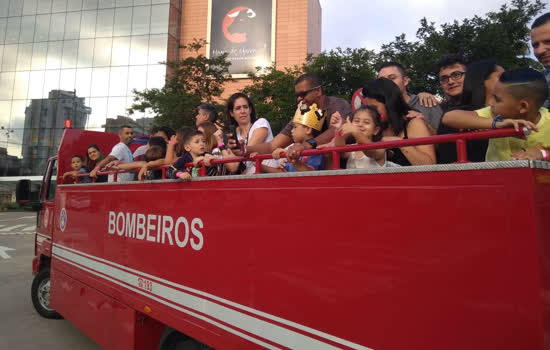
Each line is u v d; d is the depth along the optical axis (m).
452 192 1.38
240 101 3.66
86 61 33.59
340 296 1.71
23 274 9.40
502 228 1.25
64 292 4.68
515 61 7.66
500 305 1.24
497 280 1.25
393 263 1.53
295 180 1.95
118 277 3.52
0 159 35.34
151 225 3.09
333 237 1.75
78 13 34.03
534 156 1.57
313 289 1.82
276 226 2.03
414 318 1.45
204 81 17.25
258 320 2.09
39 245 5.87
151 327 3.28
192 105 16.05
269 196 2.08
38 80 34.75
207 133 3.24
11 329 5.59
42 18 34.84
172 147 3.32
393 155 2.62
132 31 32.59
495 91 1.67
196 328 2.53
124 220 3.49
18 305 6.78
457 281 1.34
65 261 4.75
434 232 1.41
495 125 1.51
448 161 2.40
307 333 1.84
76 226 4.48
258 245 2.12
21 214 30.38
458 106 2.59
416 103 3.24
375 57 11.09
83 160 5.33
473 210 1.32
